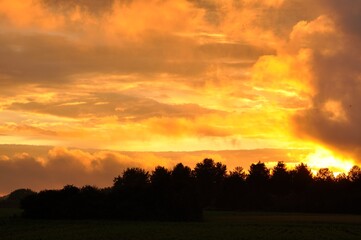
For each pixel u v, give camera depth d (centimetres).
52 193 11344
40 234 7138
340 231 8312
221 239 6644
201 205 11650
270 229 8525
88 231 7688
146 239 6506
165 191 11588
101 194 11644
